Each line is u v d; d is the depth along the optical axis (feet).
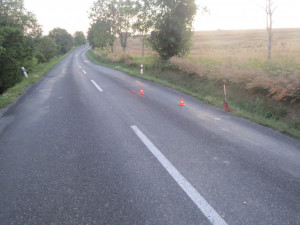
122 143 15.24
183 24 58.49
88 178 11.09
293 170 12.01
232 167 12.23
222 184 10.63
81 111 23.41
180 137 16.51
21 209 8.99
